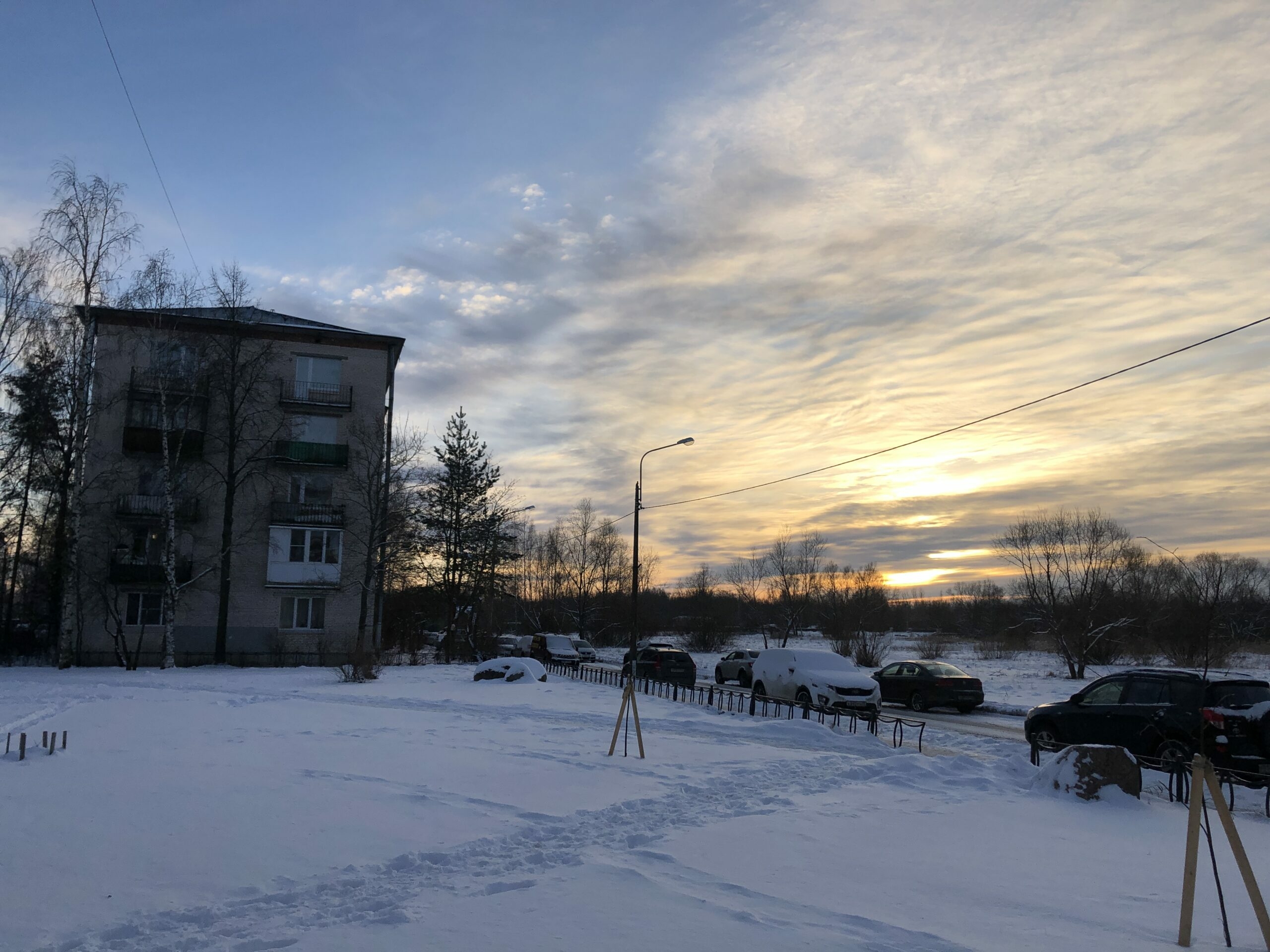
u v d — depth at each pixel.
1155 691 13.94
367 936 5.64
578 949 5.44
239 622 38.34
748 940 5.64
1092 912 6.41
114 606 35.53
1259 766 11.91
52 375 34.00
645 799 10.07
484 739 14.88
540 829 8.54
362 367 41.31
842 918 6.14
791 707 20.00
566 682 29.81
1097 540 40.88
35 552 40.22
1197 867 7.69
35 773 10.91
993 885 7.06
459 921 5.94
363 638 32.59
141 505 37.09
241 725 16.33
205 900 6.34
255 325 39.06
